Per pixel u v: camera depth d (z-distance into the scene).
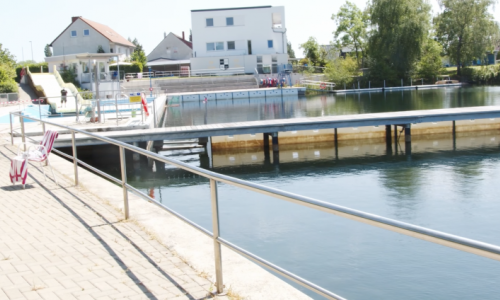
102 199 7.11
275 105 40.06
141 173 16.52
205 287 3.96
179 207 11.28
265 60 59.16
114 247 5.01
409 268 6.98
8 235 5.50
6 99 34.31
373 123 19.80
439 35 60.03
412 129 21.44
